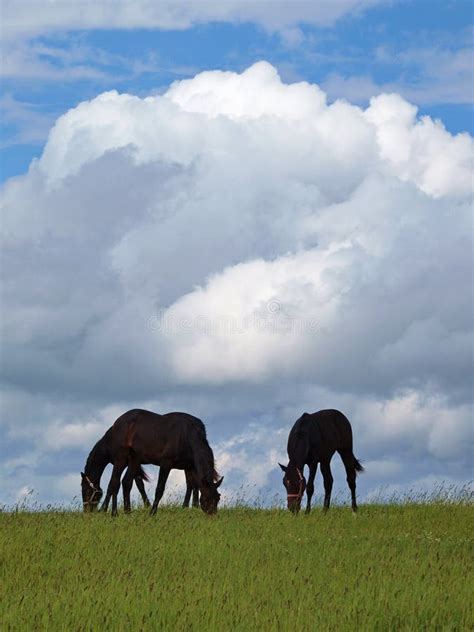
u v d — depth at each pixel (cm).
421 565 1864
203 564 1897
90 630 1359
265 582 1683
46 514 2731
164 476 2884
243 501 3094
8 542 2108
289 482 2897
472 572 1852
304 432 2948
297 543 2188
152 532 2303
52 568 1864
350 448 3123
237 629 1355
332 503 3148
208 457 2841
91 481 3102
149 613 1440
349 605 1510
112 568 1834
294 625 1383
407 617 1464
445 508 2906
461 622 1442
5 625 1362
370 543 2200
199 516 2778
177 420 2884
